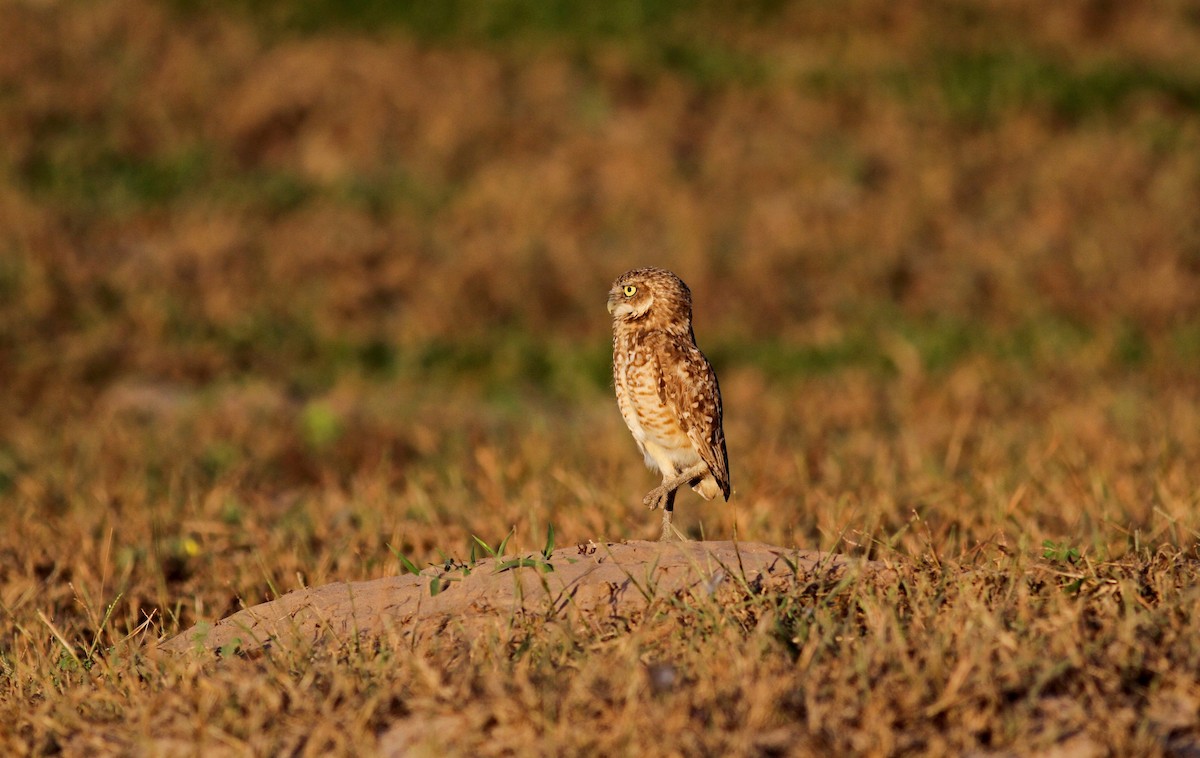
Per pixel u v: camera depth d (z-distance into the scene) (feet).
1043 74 154.81
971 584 30.32
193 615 40.88
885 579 31.53
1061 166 132.16
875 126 142.00
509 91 145.07
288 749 25.25
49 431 71.92
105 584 44.39
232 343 92.43
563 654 27.32
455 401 84.89
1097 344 94.58
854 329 99.35
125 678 29.81
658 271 38.01
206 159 123.65
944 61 157.17
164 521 51.49
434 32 156.87
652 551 34.35
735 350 96.78
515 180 127.03
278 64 141.28
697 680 25.98
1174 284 104.17
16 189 111.45
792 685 25.57
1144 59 163.32
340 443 71.51
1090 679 25.44
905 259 113.60
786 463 59.88
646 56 155.22
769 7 168.96
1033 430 68.33
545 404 87.25
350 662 28.55
